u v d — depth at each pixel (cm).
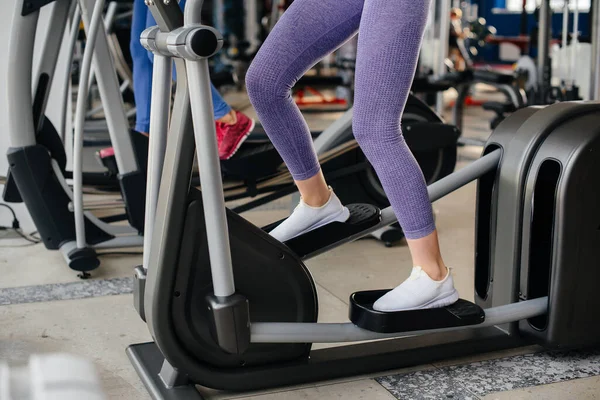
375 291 173
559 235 171
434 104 638
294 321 163
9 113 248
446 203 359
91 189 285
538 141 178
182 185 143
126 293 234
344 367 169
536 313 176
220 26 831
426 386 166
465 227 313
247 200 359
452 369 175
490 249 192
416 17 144
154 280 146
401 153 151
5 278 247
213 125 138
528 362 179
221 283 145
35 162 250
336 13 156
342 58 567
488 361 180
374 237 298
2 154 304
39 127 256
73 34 260
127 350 181
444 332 187
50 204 255
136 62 273
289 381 164
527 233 179
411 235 156
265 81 154
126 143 254
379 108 148
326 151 282
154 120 152
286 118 158
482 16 1292
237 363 160
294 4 156
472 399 159
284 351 165
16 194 265
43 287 238
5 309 217
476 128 601
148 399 158
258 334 152
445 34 538
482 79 489
